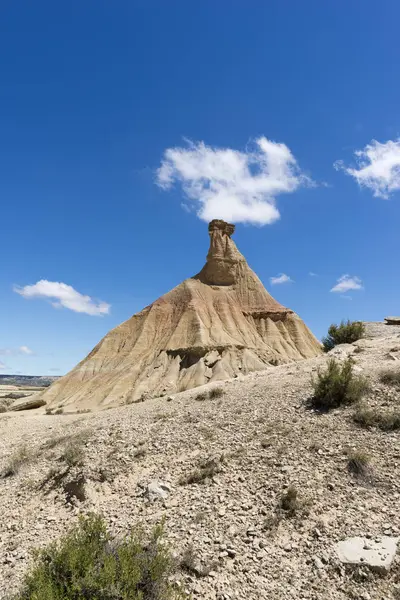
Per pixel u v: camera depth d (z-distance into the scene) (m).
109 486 11.22
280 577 6.80
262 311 71.12
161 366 56.94
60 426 21.19
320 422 12.07
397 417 11.06
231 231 82.75
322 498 8.56
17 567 8.00
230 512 8.73
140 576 6.02
